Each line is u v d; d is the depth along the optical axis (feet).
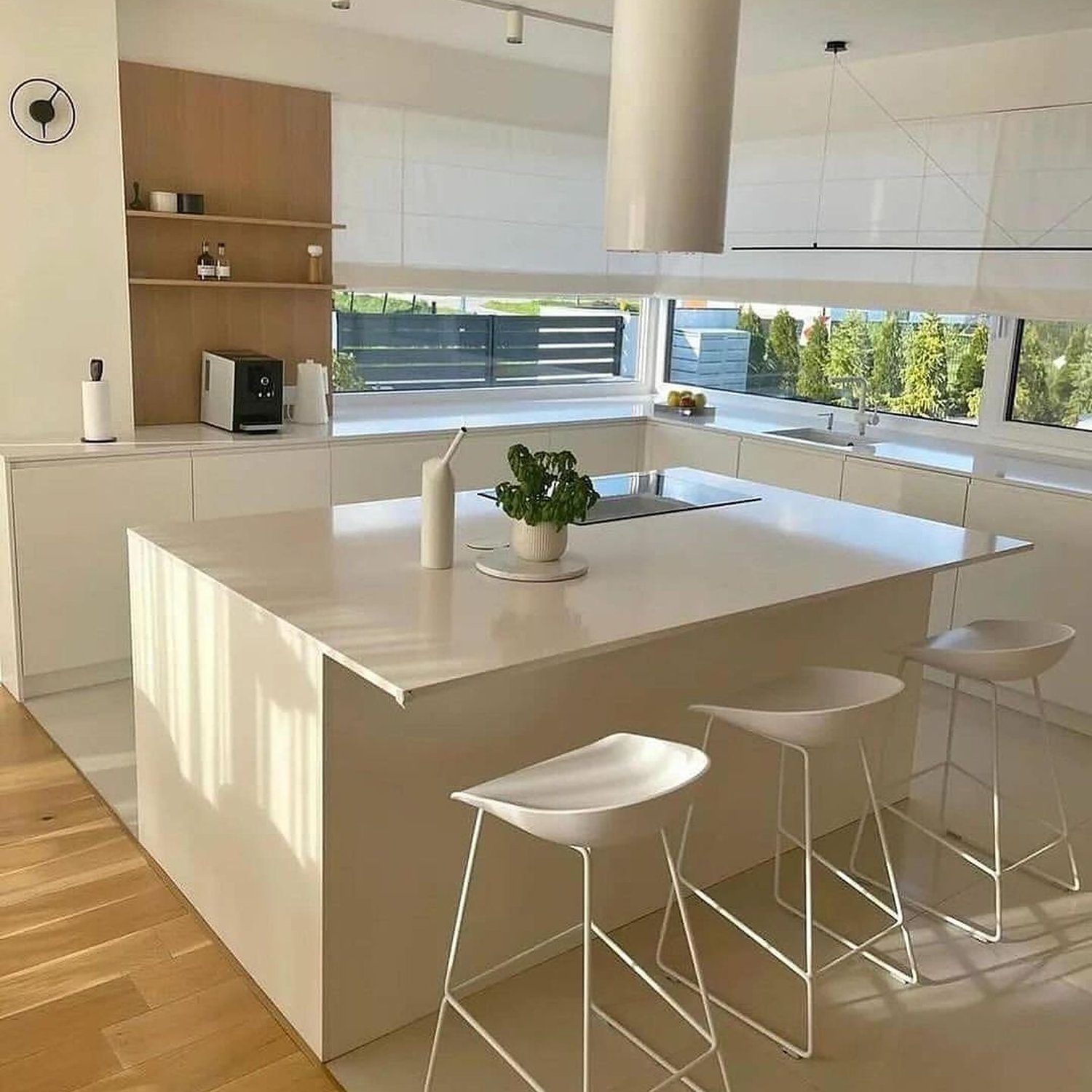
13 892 9.45
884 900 9.90
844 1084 7.60
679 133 8.87
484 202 18.07
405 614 7.58
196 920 9.16
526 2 13.58
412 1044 7.88
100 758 11.93
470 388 19.36
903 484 14.89
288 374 16.49
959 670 9.19
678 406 18.53
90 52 13.29
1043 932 9.46
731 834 10.18
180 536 9.44
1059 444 15.61
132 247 14.84
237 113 15.29
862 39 15.03
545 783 6.88
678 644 9.27
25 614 13.11
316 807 7.33
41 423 13.83
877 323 17.69
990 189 15.05
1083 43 13.89
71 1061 7.53
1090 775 12.51
